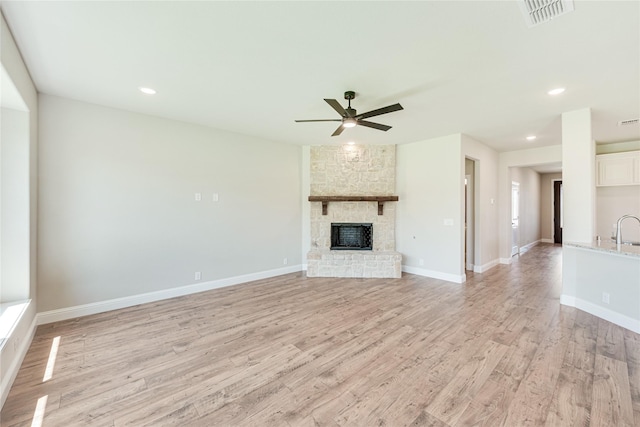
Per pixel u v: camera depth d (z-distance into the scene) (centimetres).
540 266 614
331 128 449
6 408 185
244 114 383
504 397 193
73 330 299
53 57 240
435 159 512
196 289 430
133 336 286
